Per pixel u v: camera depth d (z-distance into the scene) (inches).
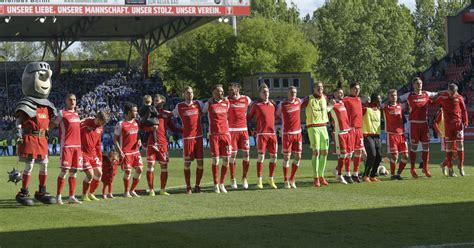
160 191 714.8
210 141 722.2
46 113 641.6
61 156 647.1
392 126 783.7
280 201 609.6
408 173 862.5
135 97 2605.8
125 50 4094.5
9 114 2474.2
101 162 677.9
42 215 563.2
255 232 450.3
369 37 3403.1
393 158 786.2
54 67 2864.2
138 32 2618.1
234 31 3058.6
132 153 701.3
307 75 2672.2
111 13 1908.2
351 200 599.5
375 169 778.2
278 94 2640.3
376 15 3555.6
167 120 719.7
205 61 2999.5
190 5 1943.9
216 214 538.9
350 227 458.3
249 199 633.6
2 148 1897.1
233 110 738.8
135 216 541.3
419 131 788.6
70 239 443.5
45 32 2586.1
